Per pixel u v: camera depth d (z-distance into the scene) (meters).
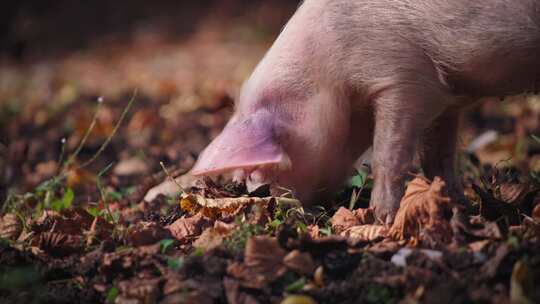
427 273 4.53
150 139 10.32
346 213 5.72
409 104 5.68
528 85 5.80
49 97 14.16
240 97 6.15
